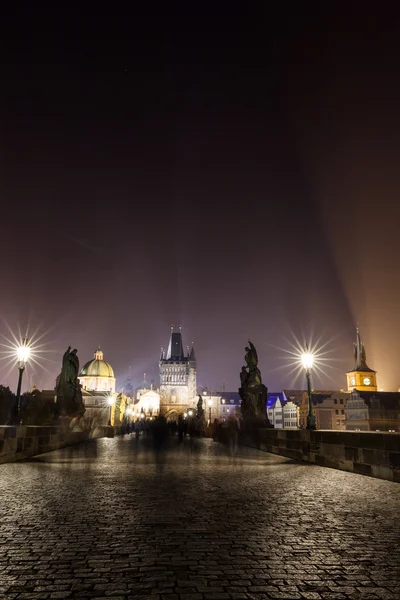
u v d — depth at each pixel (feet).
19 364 78.07
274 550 23.48
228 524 28.86
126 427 261.24
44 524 28.55
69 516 30.78
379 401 387.55
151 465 65.31
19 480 47.75
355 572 20.45
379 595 18.04
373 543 24.75
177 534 26.40
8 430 66.95
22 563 21.38
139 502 35.94
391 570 20.70
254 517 30.83
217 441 155.22
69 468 59.72
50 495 38.75
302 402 465.06
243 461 72.79
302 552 23.16
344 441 59.47
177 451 97.40
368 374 484.74
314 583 19.19
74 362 114.11
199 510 33.01
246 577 19.81
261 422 120.06
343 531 27.20
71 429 112.47
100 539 25.29
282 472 57.26
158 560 21.91
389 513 32.22
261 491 41.68
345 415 410.11
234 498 37.96
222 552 23.15
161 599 17.54
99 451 93.30
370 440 53.06
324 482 47.75
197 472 56.90
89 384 508.12
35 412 142.10
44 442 86.28
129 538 25.52
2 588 18.51
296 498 38.06
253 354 124.67
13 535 25.98
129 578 19.63
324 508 33.91
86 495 38.91
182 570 20.62
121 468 60.70
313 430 70.28
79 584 18.95
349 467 57.88
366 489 42.91
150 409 649.61
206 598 17.67
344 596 17.93
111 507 33.88
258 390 122.21
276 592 18.26
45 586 18.74
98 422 242.99
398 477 47.24
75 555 22.56
